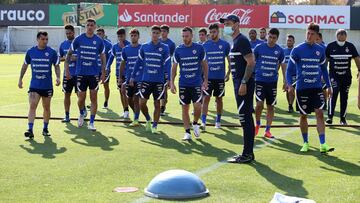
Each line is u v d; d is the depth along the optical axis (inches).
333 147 523.2
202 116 621.9
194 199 337.7
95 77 610.2
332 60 659.4
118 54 753.0
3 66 1727.4
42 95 560.1
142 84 593.9
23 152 482.9
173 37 2689.5
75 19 2714.1
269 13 2596.0
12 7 2795.3
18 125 636.1
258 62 581.0
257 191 358.0
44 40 553.3
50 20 2753.4
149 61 585.9
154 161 451.5
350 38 2568.9
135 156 471.5
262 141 556.1
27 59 558.9
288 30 2598.4
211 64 631.8
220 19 452.8
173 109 811.4
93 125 611.2
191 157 470.3
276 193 329.1
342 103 663.1
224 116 749.9
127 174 403.9
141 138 563.8
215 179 390.0
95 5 2711.6
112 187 365.1
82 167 426.0
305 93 489.1
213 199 337.7
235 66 453.1
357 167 435.8
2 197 339.3
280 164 444.1
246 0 3887.8
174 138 566.9
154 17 2691.9
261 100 579.5
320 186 373.7
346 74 658.2
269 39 578.6
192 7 2659.9
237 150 505.0
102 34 788.6
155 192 343.0
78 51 607.2
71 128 622.8
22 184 371.6
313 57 483.5
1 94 967.0
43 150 493.4
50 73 561.9
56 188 361.7
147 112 611.5
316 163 450.0
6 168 419.2
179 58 550.6
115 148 507.5
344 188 368.5
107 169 420.2
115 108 813.2
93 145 520.7
